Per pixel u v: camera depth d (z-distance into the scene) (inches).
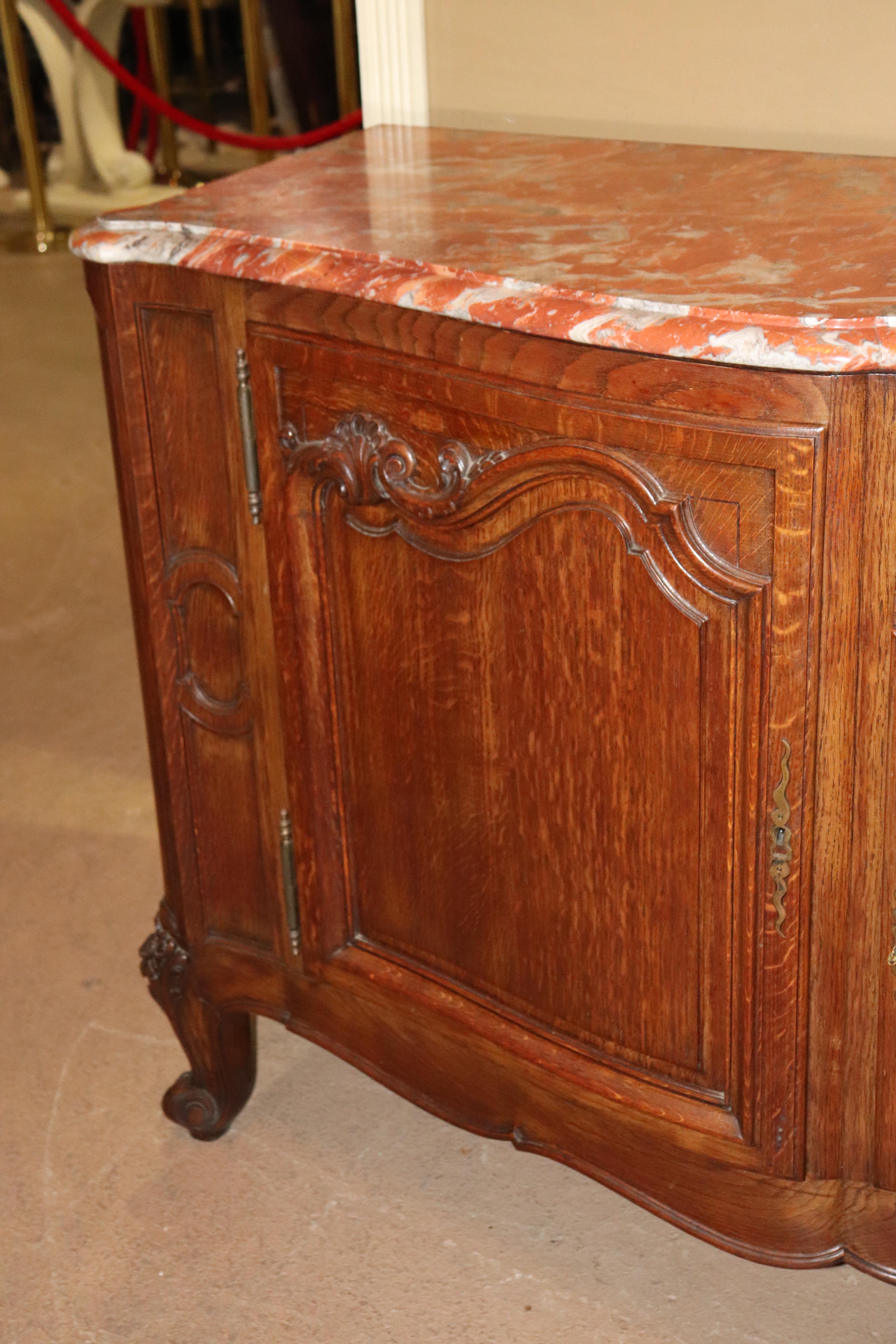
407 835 52.2
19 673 102.3
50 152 216.5
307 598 50.9
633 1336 56.2
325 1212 62.3
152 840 86.0
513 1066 52.1
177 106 221.1
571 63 63.8
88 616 108.7
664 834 45.4
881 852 42.3
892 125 58.2
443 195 53.2
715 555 40.9
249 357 48.7
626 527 42.2
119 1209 62.7
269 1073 70.2
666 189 53.3
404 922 53.9
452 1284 58.7
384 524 47.9
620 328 39.3
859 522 39.0
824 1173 46.9
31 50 221.0
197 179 203.6
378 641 49.9
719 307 39.0
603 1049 49.8
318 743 53.0
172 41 228.8
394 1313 57.5
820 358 36.9
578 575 43.9
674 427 40.1
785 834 42.8
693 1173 48.9
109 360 52.7
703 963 46.1
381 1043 56.4
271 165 59.0
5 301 171.0
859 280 41.0
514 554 45.1
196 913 60.5
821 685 41.0
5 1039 72.2
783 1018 44.9
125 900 81.3
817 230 46.7
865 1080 45.3
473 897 51.2
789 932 43.9
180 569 54.2
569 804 47.2
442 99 67.6
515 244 46.3
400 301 43.3
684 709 43.4
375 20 66.8
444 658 48.3
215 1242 60.9
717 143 62.1
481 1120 54.5
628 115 63.6
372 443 46.8
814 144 60.1
